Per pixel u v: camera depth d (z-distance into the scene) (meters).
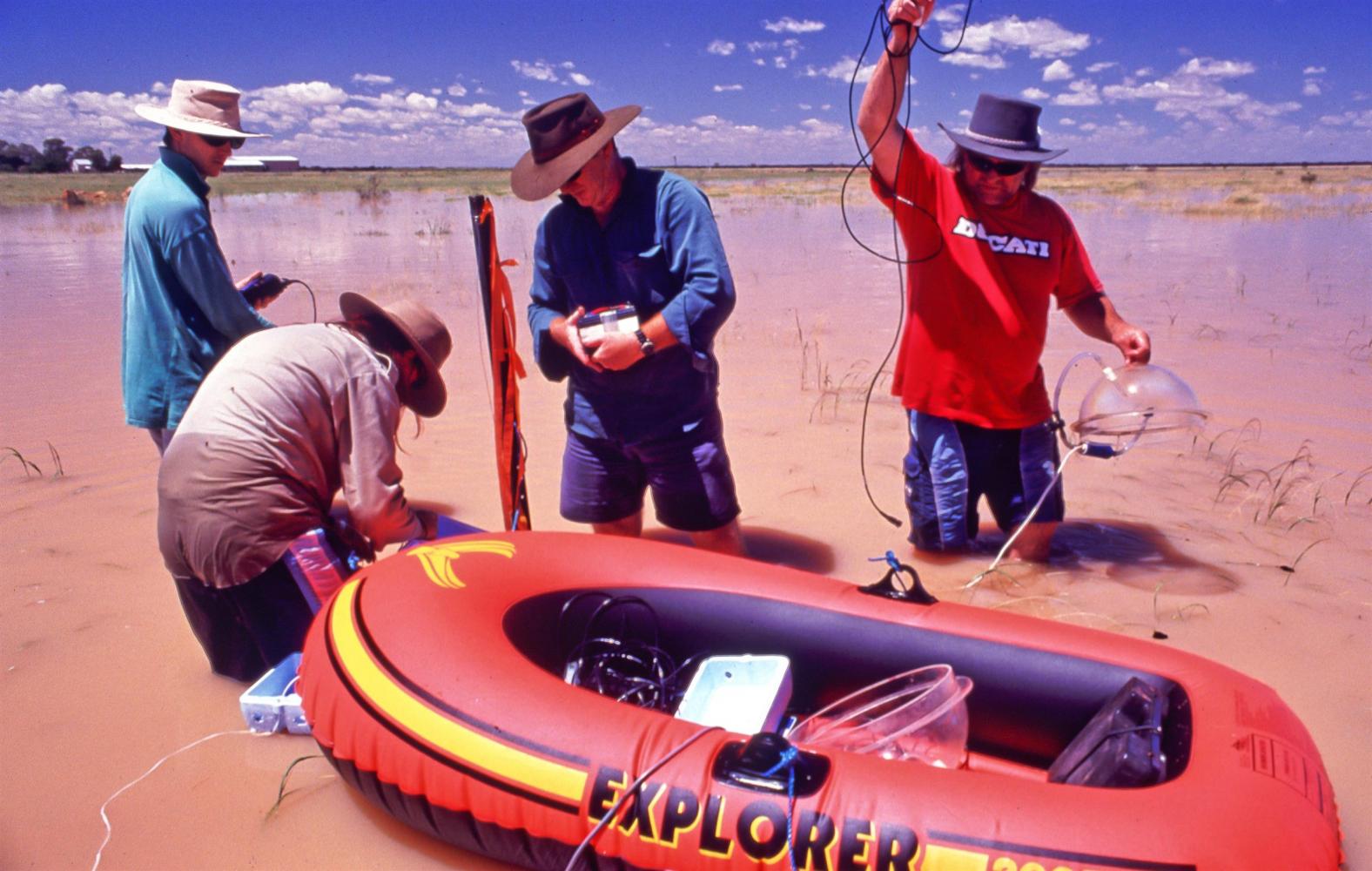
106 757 3.17
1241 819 2.13
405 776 2.61
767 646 3.10
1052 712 2.82
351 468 3.42
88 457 5.91
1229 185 50.25
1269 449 5.89
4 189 49.41
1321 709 3.32
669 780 2.34
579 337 3.74
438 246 18.58
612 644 3.06
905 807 2.21
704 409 4.00
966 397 4.19
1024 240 4.01
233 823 2.88
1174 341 8.66
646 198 3.75
